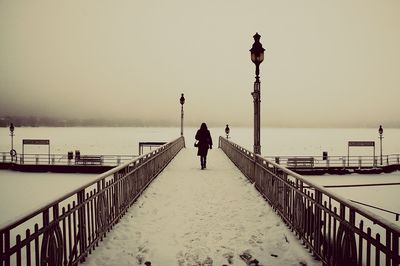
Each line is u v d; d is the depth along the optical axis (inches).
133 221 269.1
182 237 232.4
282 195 276.8
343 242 155.2
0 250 111.1
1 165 1349.7
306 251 204.4
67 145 3260.3
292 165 1240.2
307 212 211.9
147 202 335.3
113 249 208.8
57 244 157.2
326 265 175.3
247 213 292.5
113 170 244.4
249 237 232.4
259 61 401.7
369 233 129.7
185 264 191.3
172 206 318.3
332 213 168.2
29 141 1407.5
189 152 1043.3
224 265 190.1
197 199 348.2
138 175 360.5
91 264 184.5
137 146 3011.8
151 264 190.7
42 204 139.7
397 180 1138.7
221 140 1178.6
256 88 405.1
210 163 708.7
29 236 129.8
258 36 399.9
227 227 254.1
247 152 485.7
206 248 212.8
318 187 186.4
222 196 362.0
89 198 198.7
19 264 122.6
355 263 144.5
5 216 671.1
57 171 1269.7
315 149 2667.3
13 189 979.3
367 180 1139.9
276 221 266.2
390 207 736.3
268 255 203.2
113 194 255.8
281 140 4232.3
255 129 409.1
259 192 378.3
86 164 1295.5
